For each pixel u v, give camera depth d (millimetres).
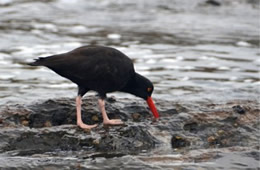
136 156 10555
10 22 27828
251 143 11555
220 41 24844
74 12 31453
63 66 11375
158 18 30297
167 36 25703
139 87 12594
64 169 9812
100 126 11500
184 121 11883
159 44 23938
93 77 11633
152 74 18906
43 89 16516
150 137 11242
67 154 10602
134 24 28531
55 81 17812
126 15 31000
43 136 10977
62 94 15758
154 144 11156
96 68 11602
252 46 23938
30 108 12039
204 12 32250
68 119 11984
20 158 10281
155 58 21359
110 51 11891
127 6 33625
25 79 17891
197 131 11734
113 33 26109
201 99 14602
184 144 11359
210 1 34500
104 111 11734
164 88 16953
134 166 10023
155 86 17219
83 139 10938
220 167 10188
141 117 12453
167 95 15617
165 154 10773
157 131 11477
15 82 17406
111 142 10930
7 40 23766
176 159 10508
